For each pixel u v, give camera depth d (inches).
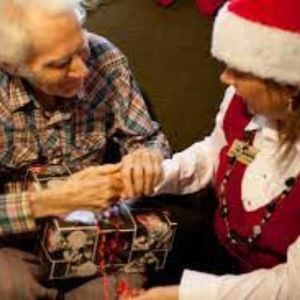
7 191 71.9
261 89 59.1
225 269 70.8
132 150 75.2
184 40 81.3
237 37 57.8
